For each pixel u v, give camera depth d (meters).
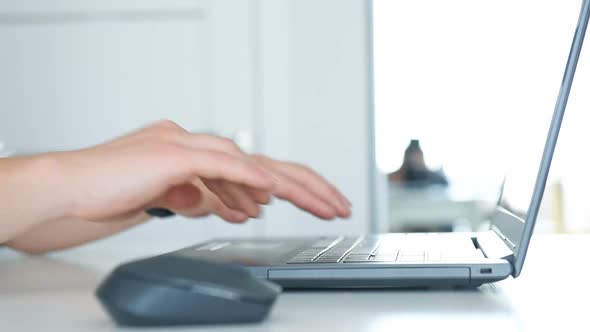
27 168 0.62
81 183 0.62
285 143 2.27
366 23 2.29
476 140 2.46
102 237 0.94
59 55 2.32
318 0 2.25
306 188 0.75
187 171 0.61
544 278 0.64
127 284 0.42
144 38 2.30
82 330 0.43
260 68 2.28
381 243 0.74
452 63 2.44
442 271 0.54
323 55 2.25
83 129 2.32
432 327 0.42
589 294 0.54
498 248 0.61
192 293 0.42
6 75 2.33
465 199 2.49
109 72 2.31
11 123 2.34
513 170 0.74
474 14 2.42
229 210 0.81
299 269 0.55
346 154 2.25
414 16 2.42
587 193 2.42
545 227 2.44
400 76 2.42
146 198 0.62
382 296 0.54
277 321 0.44
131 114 2.31
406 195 2.47
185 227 2.27
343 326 0.43
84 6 2.30
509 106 2.43
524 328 0.42
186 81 2.29
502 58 2.43
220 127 2.29
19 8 2.31
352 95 2.25
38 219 0.62
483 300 0.52
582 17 0.50
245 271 0.45
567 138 2.40
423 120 2.47
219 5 2.28
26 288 0.62
